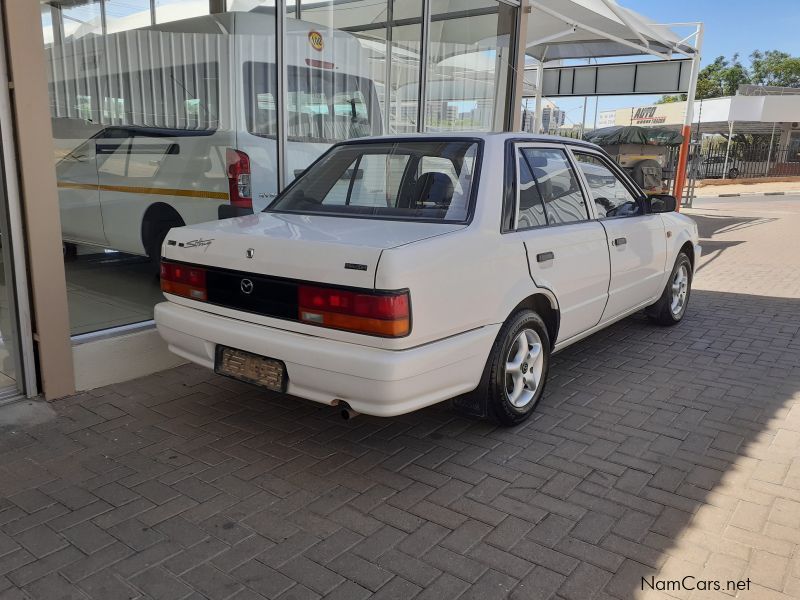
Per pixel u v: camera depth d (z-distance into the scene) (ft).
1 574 8.41
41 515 9.72
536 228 13.05
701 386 15.56
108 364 14.53
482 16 25.58
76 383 14.02
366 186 13.41
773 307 23.75
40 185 12.58
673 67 48.70
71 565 8.63
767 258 35.50
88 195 15.70
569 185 14.64
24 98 12.07
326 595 8.14
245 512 9.93
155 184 17.31
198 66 17.87
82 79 15.49
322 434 12.62
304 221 12.60
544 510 10.14
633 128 54.54
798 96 100.01
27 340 13.24
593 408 14.14
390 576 8.53
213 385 14.88
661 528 9.71
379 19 21.91
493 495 10.55
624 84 52.11
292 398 14.29
